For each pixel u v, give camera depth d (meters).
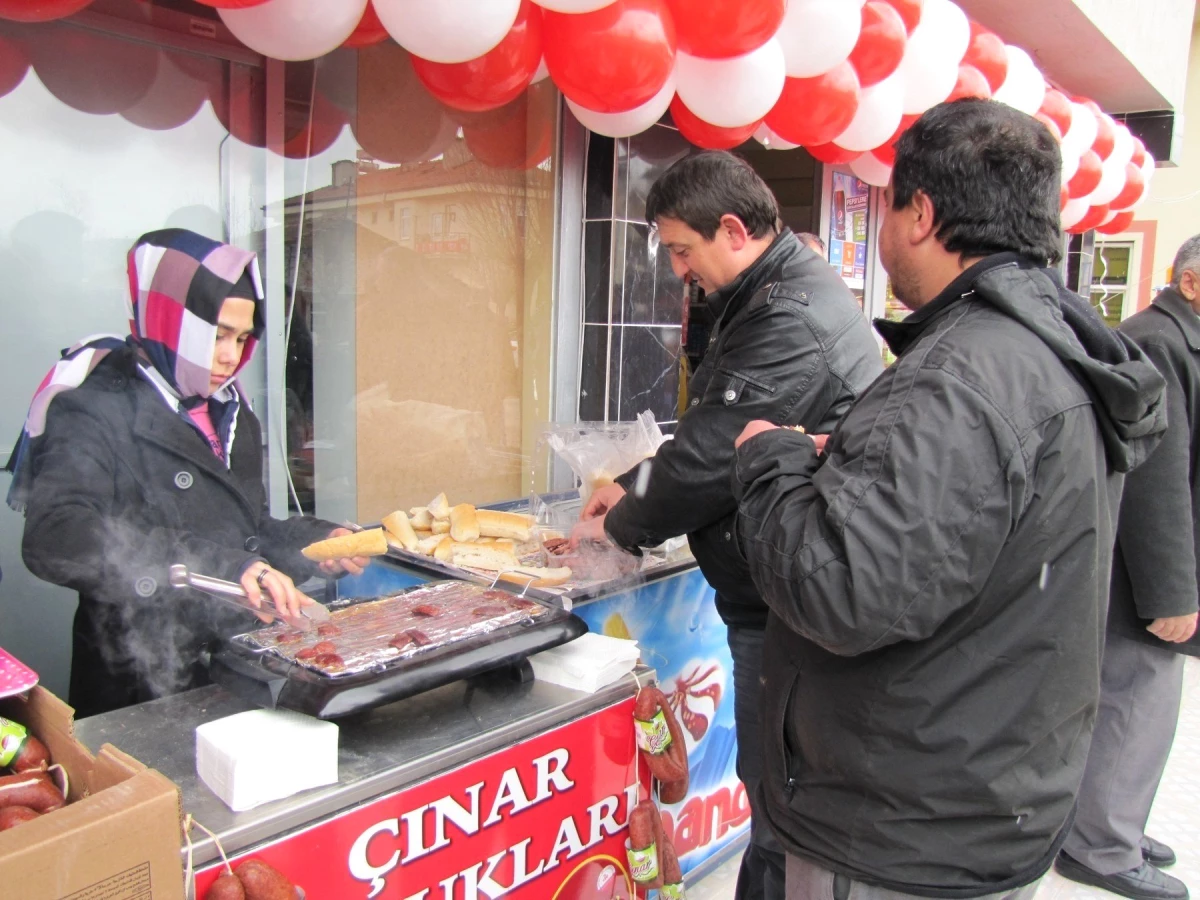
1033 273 1.21
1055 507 1.12
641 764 1.69
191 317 1.61
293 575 1.82
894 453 1.10
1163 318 2.41
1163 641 2.43
